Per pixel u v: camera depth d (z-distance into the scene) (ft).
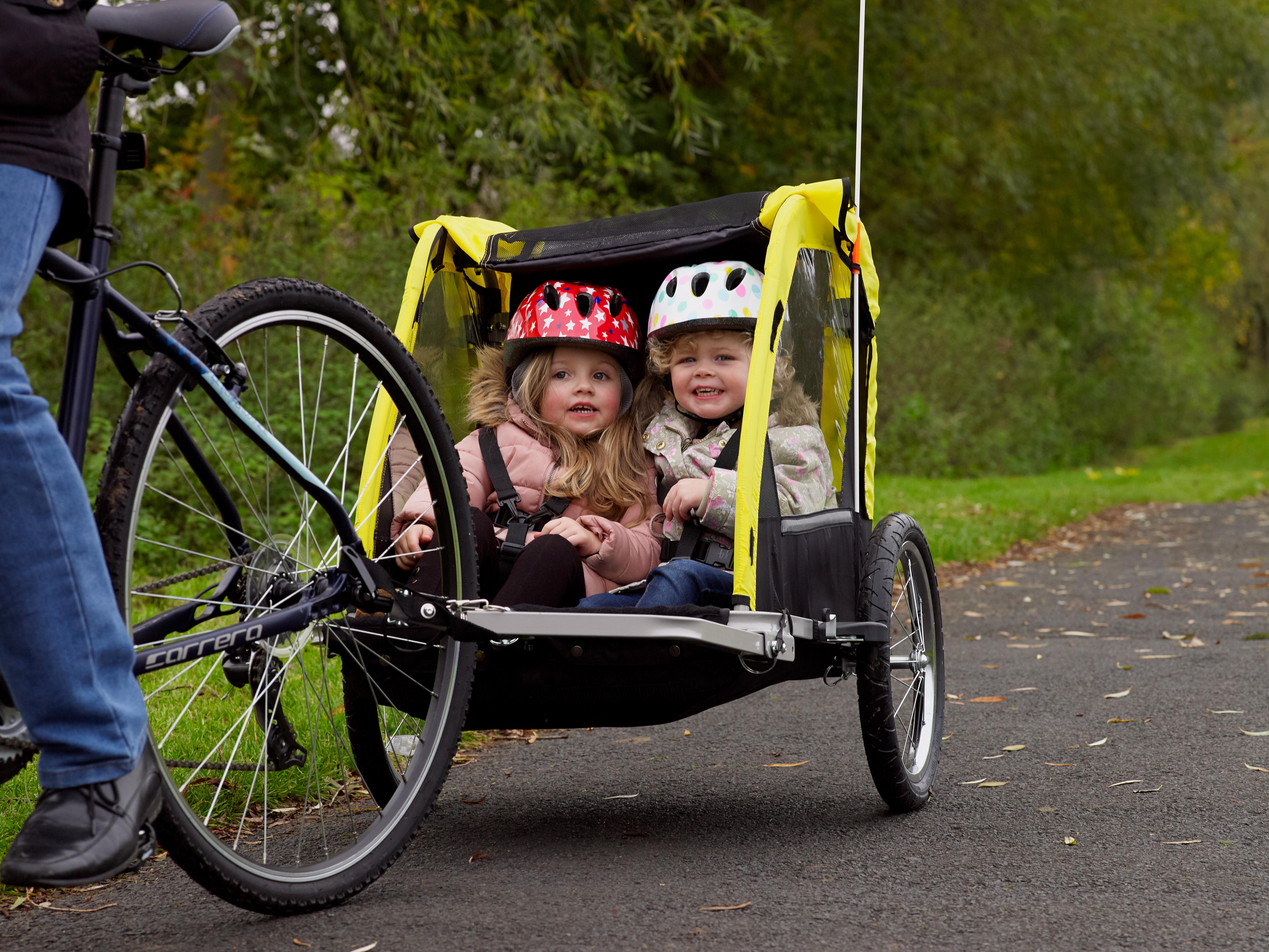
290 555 7.88
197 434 9.02
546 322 10.36
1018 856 8.74
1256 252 97.81
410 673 8.55
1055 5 59.16
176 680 8.63
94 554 6.19
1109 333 75.51
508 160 35.78
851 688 15.49
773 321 8.98
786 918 7.47
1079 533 35.94
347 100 36.37
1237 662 16.30
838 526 9.81
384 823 8.11
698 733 13.30
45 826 6.09
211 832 7.03
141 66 6.86
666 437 10.36
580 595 9.46
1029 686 15.23
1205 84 67.31
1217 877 8.18
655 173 49.90
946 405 55.11
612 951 6.93
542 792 11.05
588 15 41.32
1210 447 83.87
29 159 6.06
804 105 56.18
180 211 28.94
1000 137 58.39
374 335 8.15
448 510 8.60
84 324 6.56
